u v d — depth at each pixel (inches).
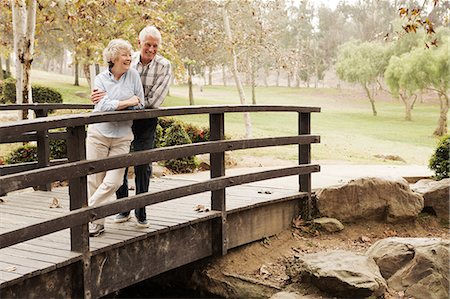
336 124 1446.9
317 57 2706.7
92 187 224.2
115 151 217.6
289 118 1350.9
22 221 245.6
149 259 229.5
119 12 514.0
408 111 1615.4
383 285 247.0
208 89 2202.3
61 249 203.5
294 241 299.1
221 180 257.4
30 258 193.3
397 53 1605.6
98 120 200.1
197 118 1135.0
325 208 315.3
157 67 227.3
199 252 255.4
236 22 879.1
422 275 254.1
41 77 1652.3
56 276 192.7
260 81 3134.8
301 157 313.0
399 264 263.4
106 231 225.6
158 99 229.8
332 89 2573.8
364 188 320.5
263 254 283.9
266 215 291.9
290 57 873.5
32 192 311.7
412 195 326.3
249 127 851.4
